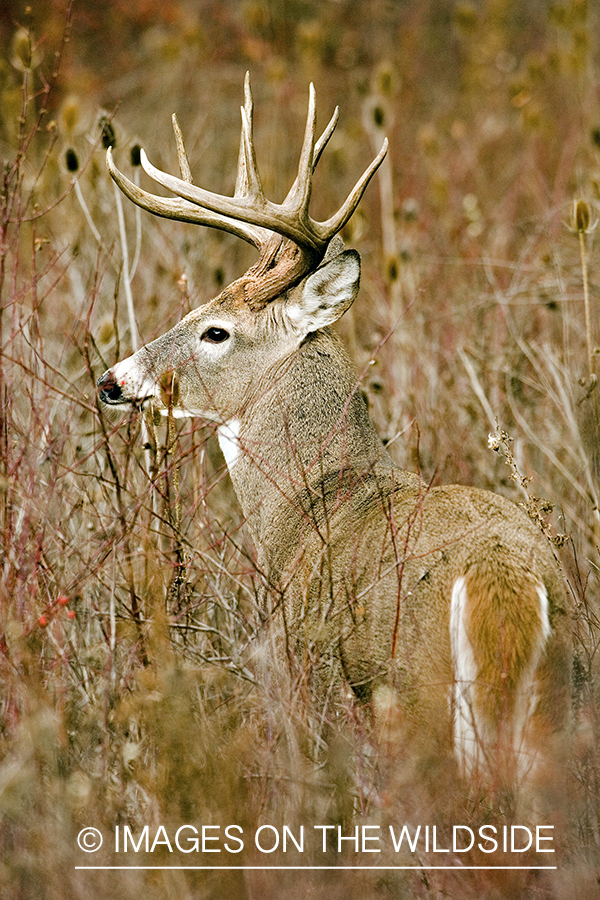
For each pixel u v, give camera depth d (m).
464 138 27.84
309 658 11.20
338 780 10.37
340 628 11.03
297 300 12.96
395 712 10.44
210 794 10.27
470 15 30.48
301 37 29.83
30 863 10.05
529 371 18.02
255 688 11.70
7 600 11.76
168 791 10.34
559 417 17.08
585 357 17.61
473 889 10.04
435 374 17.48
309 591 11.57
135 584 12.84
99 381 13.38
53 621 11.84
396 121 28.59
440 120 29.94
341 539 11.57
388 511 11.33
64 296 18.30
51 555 13.02
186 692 10.63
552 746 10.23
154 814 10.40
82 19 31.62
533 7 34.56
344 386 12.88
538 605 10.08
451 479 15.68
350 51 32.19
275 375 13.02
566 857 10.30
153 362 13.28
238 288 13.24
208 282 20.00
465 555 10.34
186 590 12.65
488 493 11.08
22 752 10.49
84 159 18.30
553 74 29.97
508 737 10.05
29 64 15.74
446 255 22.47
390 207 20.22
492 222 24.22
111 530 12.72
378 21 33.38
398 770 10.35
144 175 21.06
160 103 28.80
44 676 11.62
